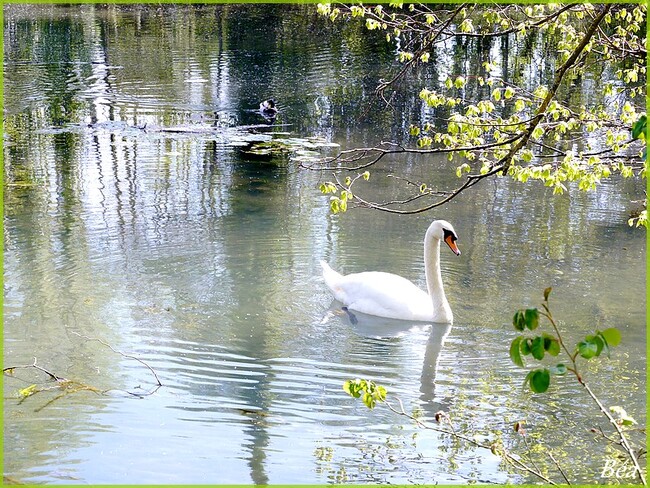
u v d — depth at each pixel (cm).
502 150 930
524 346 488
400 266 1335
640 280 1255
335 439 843
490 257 1358
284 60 3109
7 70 2941
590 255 1355
